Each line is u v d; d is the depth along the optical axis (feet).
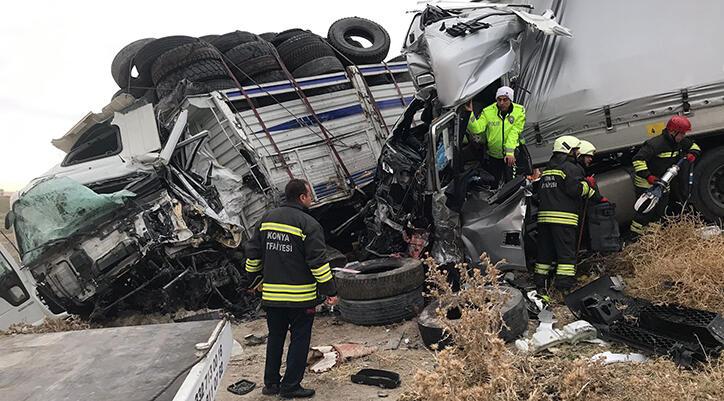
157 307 21.30
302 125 26.18
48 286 20.29
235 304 22.17
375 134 28.55
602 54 19.69
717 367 11.10
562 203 17.38
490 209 18.72
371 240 22.08
